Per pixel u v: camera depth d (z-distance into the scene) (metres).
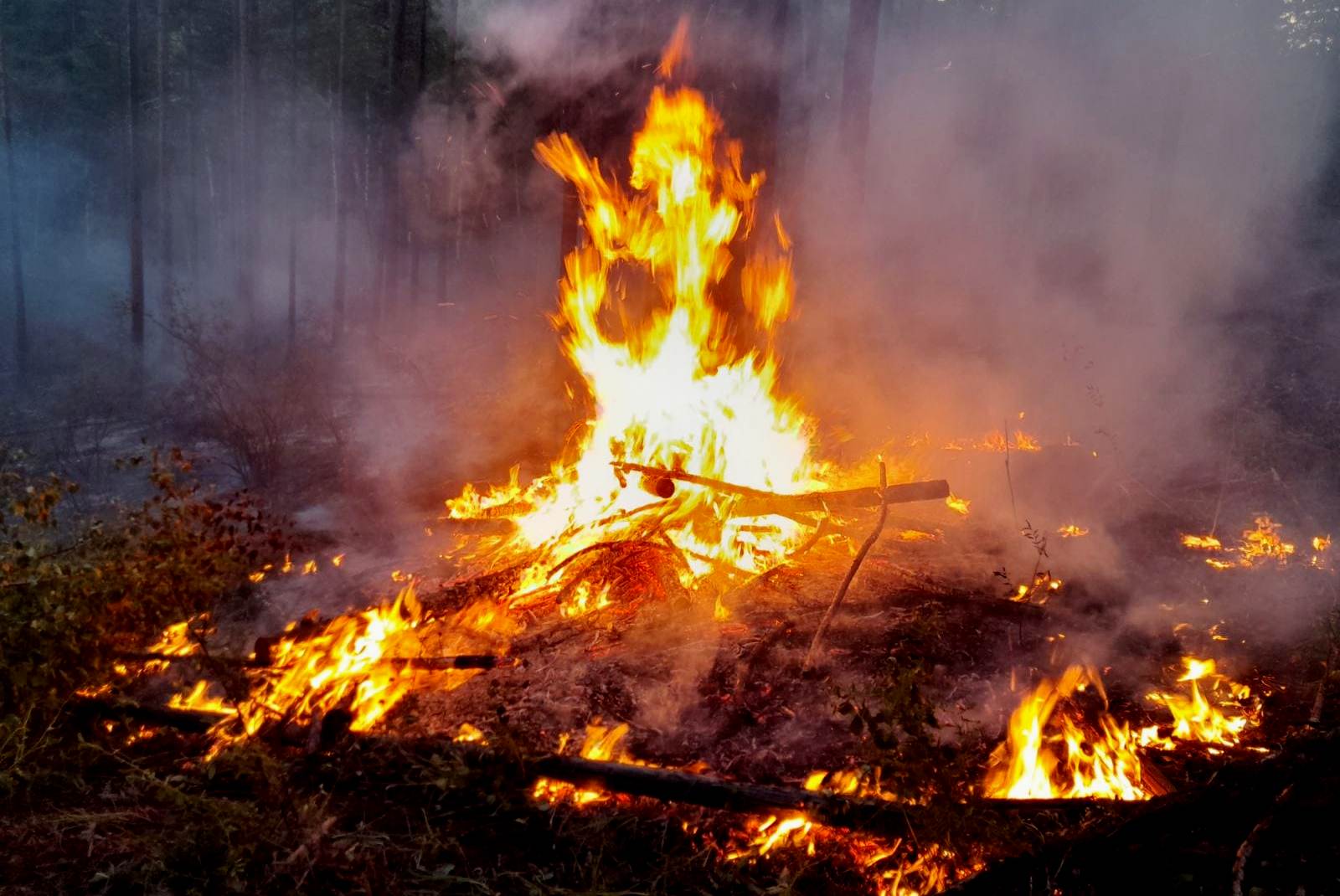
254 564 5.55
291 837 2.92
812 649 4.30
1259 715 3.91
